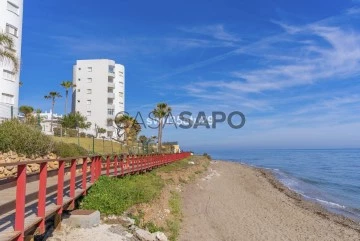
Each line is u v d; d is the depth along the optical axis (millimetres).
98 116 80062
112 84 82375
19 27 35531
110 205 14000
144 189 20266
